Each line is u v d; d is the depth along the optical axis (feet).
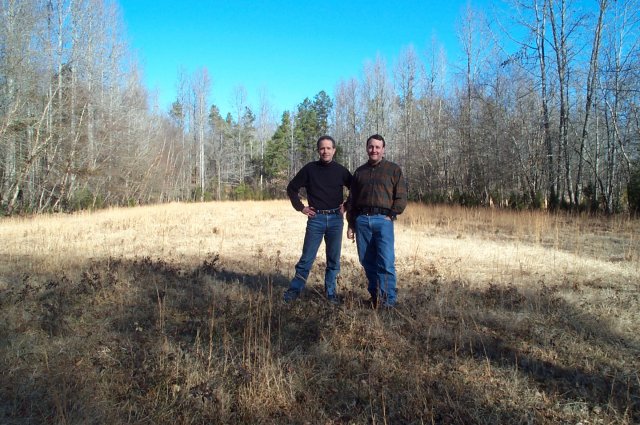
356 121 156.97
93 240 33.09
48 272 20.16
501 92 79.51
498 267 23.06
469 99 87.51
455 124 93.61
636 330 13.61
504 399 9.42
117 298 15.96
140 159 110.32
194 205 91.45
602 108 61.41
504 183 82.33
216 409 8.68
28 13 64.59
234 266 22.71
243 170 183.62
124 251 27.96
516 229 41.47
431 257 26.02
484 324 13.97
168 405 8.80
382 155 15.81
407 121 118.32
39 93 70.95
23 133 70.23
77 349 11.35
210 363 10.31
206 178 190.70
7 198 68.23
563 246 31.81
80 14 83.92
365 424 8.46
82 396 9.02
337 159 170.91
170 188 148.56
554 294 17.29
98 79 94.32
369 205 15.52
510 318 14.40
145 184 119.14
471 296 17.04
